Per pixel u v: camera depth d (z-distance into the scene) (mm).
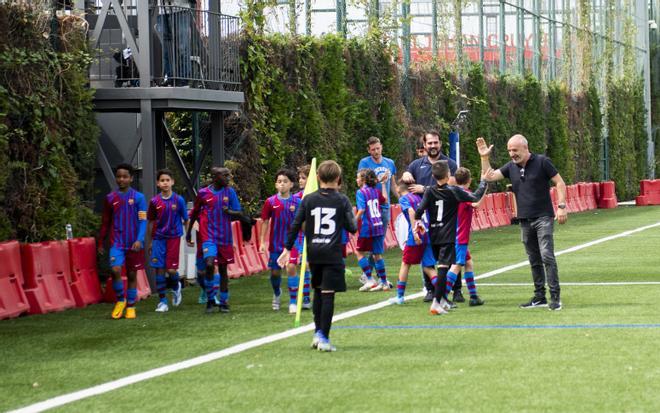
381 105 34219
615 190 62438
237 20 25922
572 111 55812
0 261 16453
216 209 17062
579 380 10789
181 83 21531
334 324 15195
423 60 39406
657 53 75000
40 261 17297
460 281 17625
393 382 10891
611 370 11273
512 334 13891
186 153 25750
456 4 42250
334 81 30641
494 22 47094
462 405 9797
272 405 9992
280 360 12312
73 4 21047
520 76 49281
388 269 23766
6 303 16453
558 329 14227
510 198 42219
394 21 35125
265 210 17031
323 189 13062
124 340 14164
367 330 14547
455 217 16078
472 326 14703
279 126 27922
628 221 40781
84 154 19922
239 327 15188
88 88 20391
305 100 29141
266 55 27391
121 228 16625
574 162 55688
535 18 52312
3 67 17969
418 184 18062
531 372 11242
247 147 26500
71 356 12984
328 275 12922
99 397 10562
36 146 18688
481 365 11711
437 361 12008
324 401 10094
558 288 16328
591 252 26750
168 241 17562
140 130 20594
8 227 17781
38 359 12805
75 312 17219
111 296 18547
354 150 32281
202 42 22625
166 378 11430
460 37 42438
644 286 19172
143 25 20453
